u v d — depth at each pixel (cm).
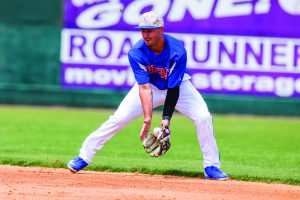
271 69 4566
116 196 1812
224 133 3812
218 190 1970
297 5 4519
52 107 4841
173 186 2011
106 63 4669
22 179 2058
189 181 2123
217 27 4544
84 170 2320
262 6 4531
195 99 2131
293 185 2162
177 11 4541
